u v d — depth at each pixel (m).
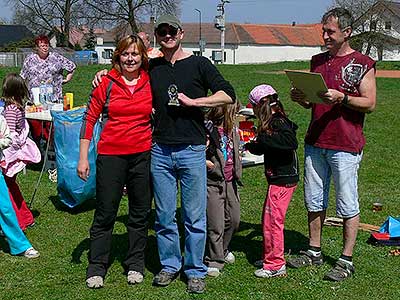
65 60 9.42
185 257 4.63
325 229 6.13
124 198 7.19
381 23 56.78
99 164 4.57
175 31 4.29
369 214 6.83
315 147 4.81
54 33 58.09
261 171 8.86
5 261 5.20
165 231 4.66
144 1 52.66
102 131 4.54
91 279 4.64
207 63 4.38
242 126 6.52
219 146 4.70
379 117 15.55
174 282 4.74
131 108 4.44
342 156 4.64
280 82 26.58
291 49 75.25
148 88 4.47
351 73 4.55
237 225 5.05
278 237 4.80
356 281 4.79
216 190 4.78
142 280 4.76
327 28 4.58
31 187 7.82
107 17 53.53
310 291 4.60
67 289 4.62
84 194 6.56
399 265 5.15
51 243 5.69
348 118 4.62
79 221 6.40
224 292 4.57
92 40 68.69
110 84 4.45
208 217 4.83
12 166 5.80
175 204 4.59
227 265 5.13
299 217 6.59
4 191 5.18
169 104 4.32
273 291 4.60
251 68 38.31
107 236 4.73
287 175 4.75
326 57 4.73
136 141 4.50
